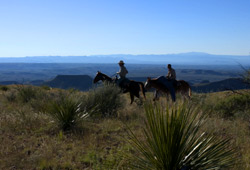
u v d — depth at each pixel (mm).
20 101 13492
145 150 4004
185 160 3729
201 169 3652
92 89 11367
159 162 3742
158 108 3959
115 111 10727
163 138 3643
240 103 10297
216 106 10523
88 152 5922
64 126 8023
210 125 7195
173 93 12578
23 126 8117
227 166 3676
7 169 4953
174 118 3654
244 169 4590
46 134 7551
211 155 3707
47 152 5797
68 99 8625
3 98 15039
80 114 9023
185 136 3744
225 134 7098
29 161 5309
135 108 11672
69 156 5676
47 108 9281
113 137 7230
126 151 5656
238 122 8586
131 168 4289
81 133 7594
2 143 6469
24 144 6500
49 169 5023
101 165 5109
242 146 6117
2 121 8547
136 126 8438
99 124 8836
